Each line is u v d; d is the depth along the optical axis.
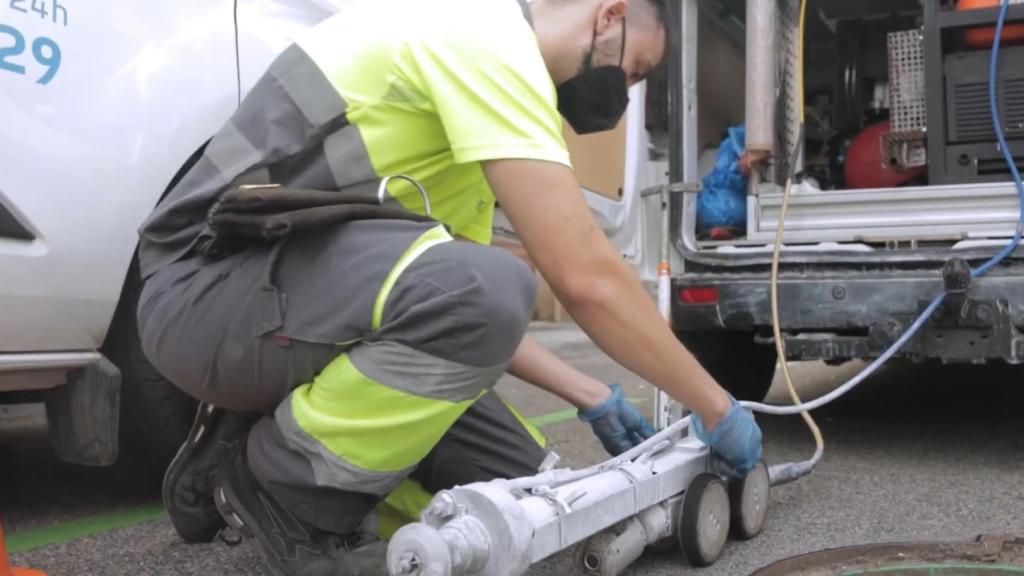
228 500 1.54
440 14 1.45
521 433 1.84
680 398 1.63
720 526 1.91
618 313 1.44
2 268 1.82
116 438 2.07
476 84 1.39
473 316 1.33
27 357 1.92
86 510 2.38
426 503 1.76
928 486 2.55
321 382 1.39
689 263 3.12
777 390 4.38
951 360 2.67
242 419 1.67
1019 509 2.31
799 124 3.22
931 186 3.00
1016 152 3.05
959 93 3.09
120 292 2.03
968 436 3.24
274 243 1.42
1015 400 3.97
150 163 2.03
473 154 1.38
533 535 1.38
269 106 1.52
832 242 3.06
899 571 1.80
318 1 2.50
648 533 1.75
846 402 3.98
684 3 3.19
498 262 1.38
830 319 2.83
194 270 1.51
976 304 2.62
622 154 3.32
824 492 2.49
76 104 1.91
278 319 1.40
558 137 1.42
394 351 1.35
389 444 1.39
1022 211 2.76
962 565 1.83
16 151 1.82
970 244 2.80
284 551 1.48
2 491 2.57
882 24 3.99
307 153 1.50
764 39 3.05
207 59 2.16
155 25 2.07
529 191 1.38
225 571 1.91
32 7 1.84
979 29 3.09
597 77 1.62
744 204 3.32
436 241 1.41
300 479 1.42
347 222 1.42
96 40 1.95
